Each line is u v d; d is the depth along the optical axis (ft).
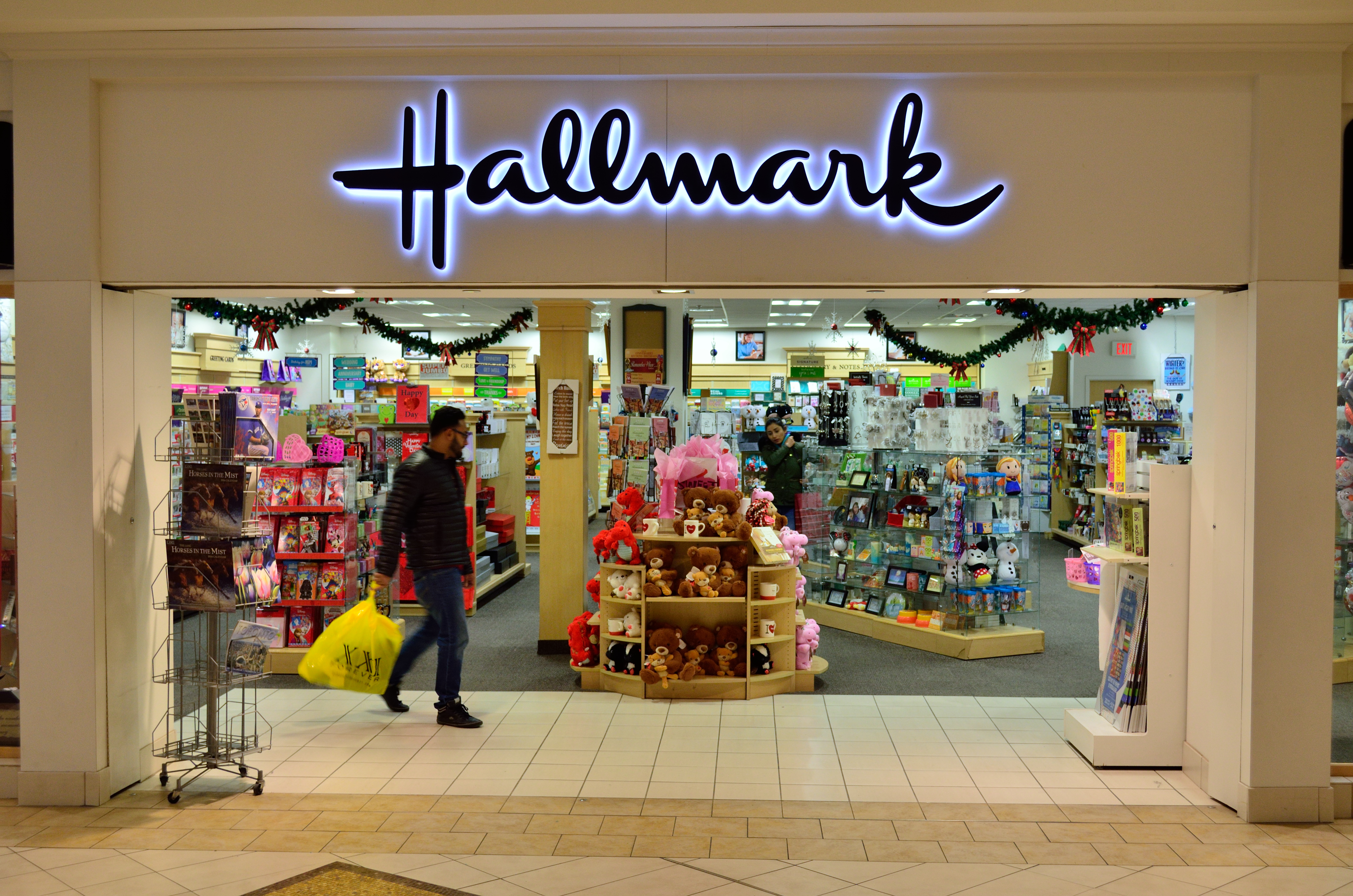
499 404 42.70
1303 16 11.18
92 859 10.58
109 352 12.40
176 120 12.15
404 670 15.92
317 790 12.77
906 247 12.03
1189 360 47.83
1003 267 11.97
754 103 12.10
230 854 10.71
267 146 12.14
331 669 15.30
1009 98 11.93
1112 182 11.87
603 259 12.17
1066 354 50.06
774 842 11.09
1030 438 44.78
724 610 17.61
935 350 30.89
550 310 20.44
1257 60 11.62
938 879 10.12
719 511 17.49
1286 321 11.69
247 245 12.17
